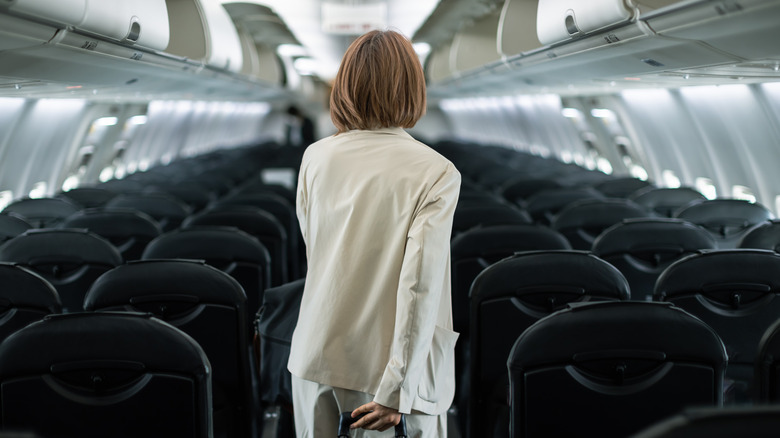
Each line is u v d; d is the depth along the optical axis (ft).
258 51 50.85
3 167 28.60
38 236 13.23
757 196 25.80
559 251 10.42
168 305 10.23
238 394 10.75
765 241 13.48
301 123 62.64
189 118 62.08
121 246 17.03
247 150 68.39
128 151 47.34
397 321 6.04
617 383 7.34
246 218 17.47
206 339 10.39
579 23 14.89
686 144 30.73
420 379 6.52
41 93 23.29
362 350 6.49
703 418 3.95
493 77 31.01
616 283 10.25
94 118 34.96
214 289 10.19
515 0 22.07
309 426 6.84
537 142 64.64
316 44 45.32
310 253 7.01
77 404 7.39
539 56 20.67
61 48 13.80
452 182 6.41
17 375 7.27
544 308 10.43
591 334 7.23
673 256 13.48
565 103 44.32
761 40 11.18
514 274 10.26
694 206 17.95
